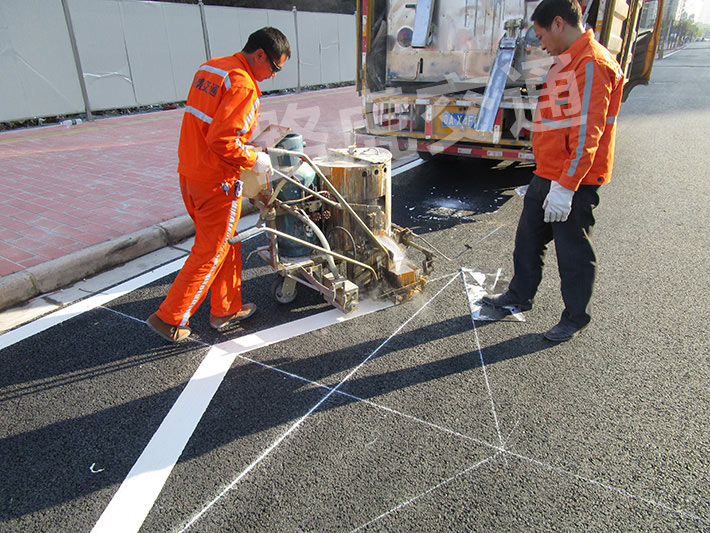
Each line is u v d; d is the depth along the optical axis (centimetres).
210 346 306
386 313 343
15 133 909
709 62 3097
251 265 417
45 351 298
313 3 2162
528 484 210
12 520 195
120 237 423
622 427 240
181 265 413
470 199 590
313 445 230
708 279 388
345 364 288
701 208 548
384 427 241
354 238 335
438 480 212
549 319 335
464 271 404
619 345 305
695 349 301
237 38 1305
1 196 541
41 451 228
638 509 198
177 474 216
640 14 709
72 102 1010
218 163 264
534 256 323
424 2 584
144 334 316
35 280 358
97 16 1012
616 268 408
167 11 1134
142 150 771
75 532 190
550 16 266
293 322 332
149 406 255
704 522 192
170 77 1182
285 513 197
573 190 270
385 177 330
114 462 222
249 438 235
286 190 319
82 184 588
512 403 257
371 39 616
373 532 189
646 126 1047
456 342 310
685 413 249
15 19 897
